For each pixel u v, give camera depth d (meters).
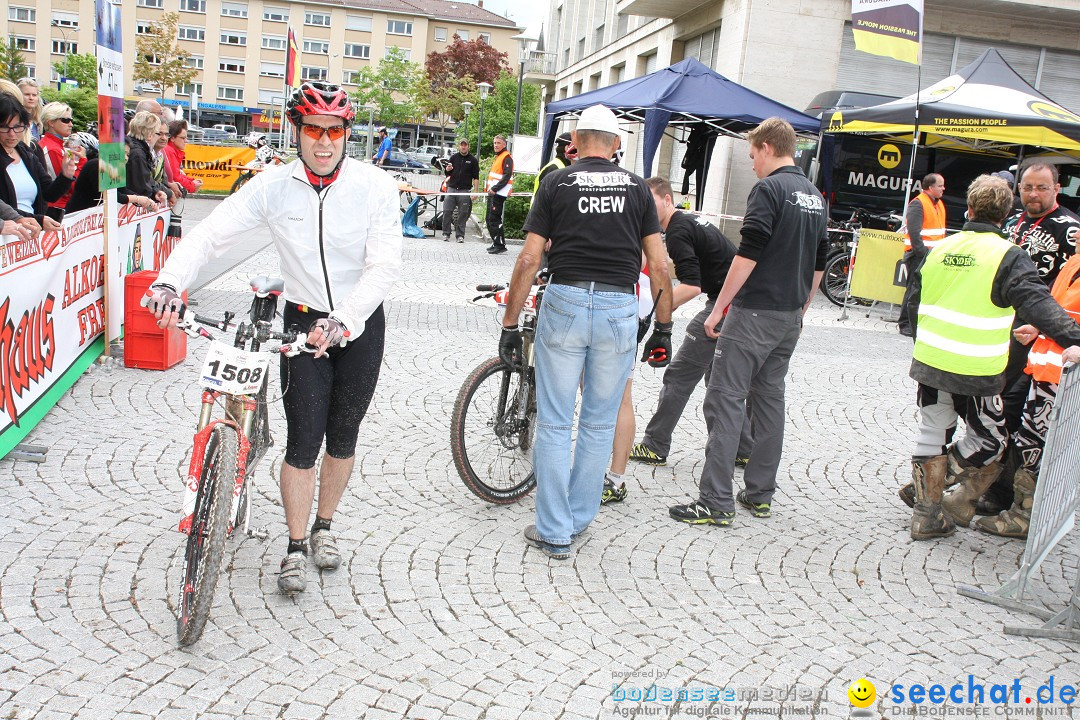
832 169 13.27
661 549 4.07
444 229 16.08
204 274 10.09
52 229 5.08
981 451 4.39
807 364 8.27
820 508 4.78
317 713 2.67
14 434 4.48
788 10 16.12
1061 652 3.41
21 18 66.50
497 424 4.36
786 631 3.41
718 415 4.36
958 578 4.02
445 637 3.17
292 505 3.33
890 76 16.75
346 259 3.24
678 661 3.13
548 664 3.04
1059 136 9.79
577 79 31.11
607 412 3.90
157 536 3.72
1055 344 4.39
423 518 4.16
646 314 4.89
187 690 2.73
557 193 3.74
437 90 62.78
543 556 3.89
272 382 5.98
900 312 11.30
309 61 72.50
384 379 6.38
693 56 19.88
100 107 5.81
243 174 20.91
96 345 6.08
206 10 69.44
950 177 13.89
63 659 2.83
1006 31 16.83
